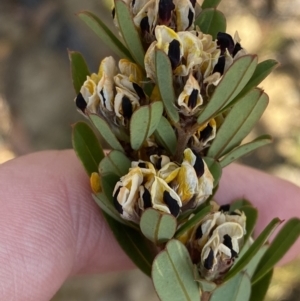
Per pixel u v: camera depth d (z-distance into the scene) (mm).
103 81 74
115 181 79
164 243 76
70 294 219
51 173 121
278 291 223
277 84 268
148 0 73
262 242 81
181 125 73
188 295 78
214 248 76
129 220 77
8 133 255
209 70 70
